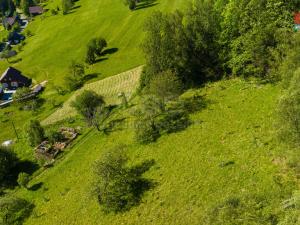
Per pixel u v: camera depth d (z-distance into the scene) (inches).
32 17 7775.6
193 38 2881.4
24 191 2613.2
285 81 2092.8
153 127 2564.0
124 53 4658.0
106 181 2165.4
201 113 2549.2
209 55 2864.2
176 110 2664.9
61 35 5915.4
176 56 2935.5
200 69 2920.8
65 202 2308.1
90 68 4525.1
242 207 1407.5
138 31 5073.8
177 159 2228.1
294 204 1352.1
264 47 2511.1
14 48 6294.3
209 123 2425.0
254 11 2573.8
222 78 2854.3
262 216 1357.0
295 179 1780.3
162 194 2030.0
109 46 4955.7
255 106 2412.6
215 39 2822.3
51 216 2240.4
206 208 1819.6
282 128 1740.9
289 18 2497.5
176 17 2945.4
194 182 2020.2
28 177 2635.3
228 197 1496.1
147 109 2657.5
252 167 1959.9
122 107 3255.4
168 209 1930.4
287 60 2111.2
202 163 2124.8
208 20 2839.6
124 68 4249.5
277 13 2516.0
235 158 2063.2
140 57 4392.2
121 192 2139.5
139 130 2554.1
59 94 4224.9
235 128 2294.5
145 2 5821.9
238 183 1899.6
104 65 4483.3
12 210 2395.4
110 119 3078.2
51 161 2913.4
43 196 2465.6
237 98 2561.5
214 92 2731.3
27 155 3208.7
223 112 2479.1
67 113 3735.2
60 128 3341.5
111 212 2055.9
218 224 1401.3
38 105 4156.0
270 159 1958.7
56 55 5319.9
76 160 2691.9
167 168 2190.0
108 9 6161.4
